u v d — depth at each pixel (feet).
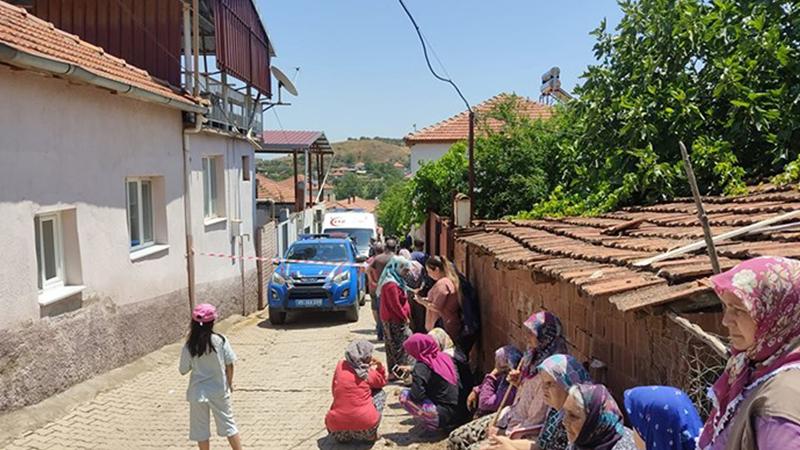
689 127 26.71
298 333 42.39
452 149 50.14
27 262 23.40
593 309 15.07
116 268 30.48
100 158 29.35
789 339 6.41
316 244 50.55
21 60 21.75
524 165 40.50
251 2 56.39
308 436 21.63
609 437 11.15
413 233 68.54
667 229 17.44
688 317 10.52
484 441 15.72
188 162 39.96
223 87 49.32
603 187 28.43
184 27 41.24
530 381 14.96
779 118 23.93
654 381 11.92
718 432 6.86
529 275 20.65
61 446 20.25
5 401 21.61
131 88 29.89
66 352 25.55
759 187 22.31
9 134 22.81
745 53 25.70
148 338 33.63
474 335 26.99
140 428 22.36
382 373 21.52
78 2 41.47
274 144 88.89
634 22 31.01
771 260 6.70
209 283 44.14
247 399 26.30
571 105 34.06
